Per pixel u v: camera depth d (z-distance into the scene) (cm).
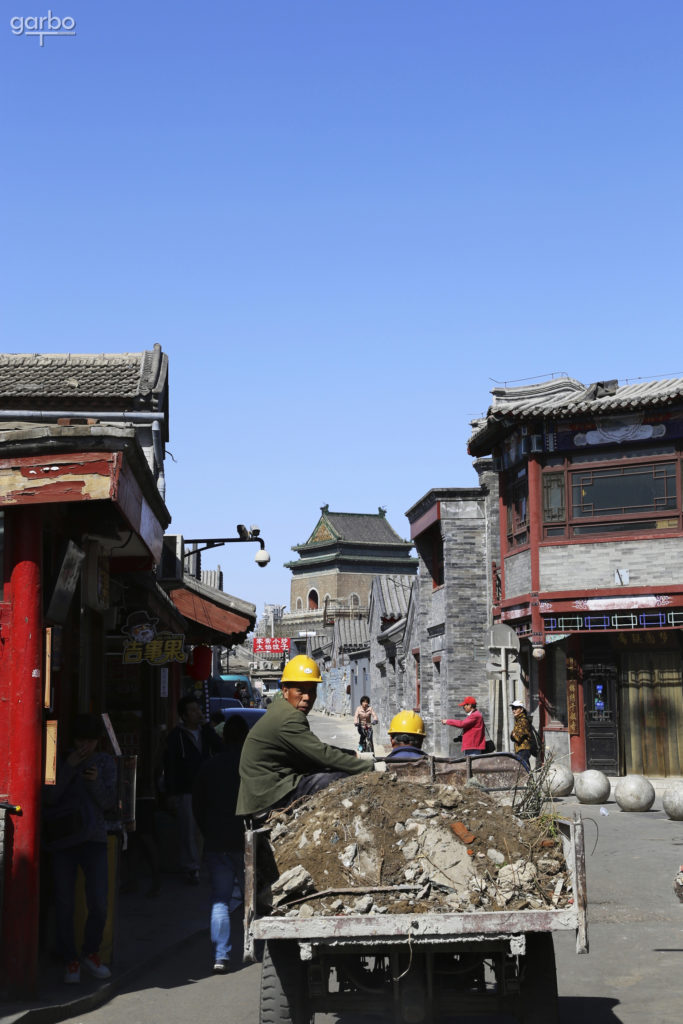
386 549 10644
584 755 2417
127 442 736
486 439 2772
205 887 1191
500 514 2823
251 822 666
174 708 2089
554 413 2456
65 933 764
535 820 598
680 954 850
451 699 3036
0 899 729
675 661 2400
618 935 920
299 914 527
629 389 2608
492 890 543
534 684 2636
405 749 779
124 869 1253
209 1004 741
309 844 579
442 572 3325
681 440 2398
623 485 2452
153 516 989
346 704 6525
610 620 2414
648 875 1199
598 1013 691
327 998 559
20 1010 677
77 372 2166
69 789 779
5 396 2028
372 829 580
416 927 508
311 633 9000
